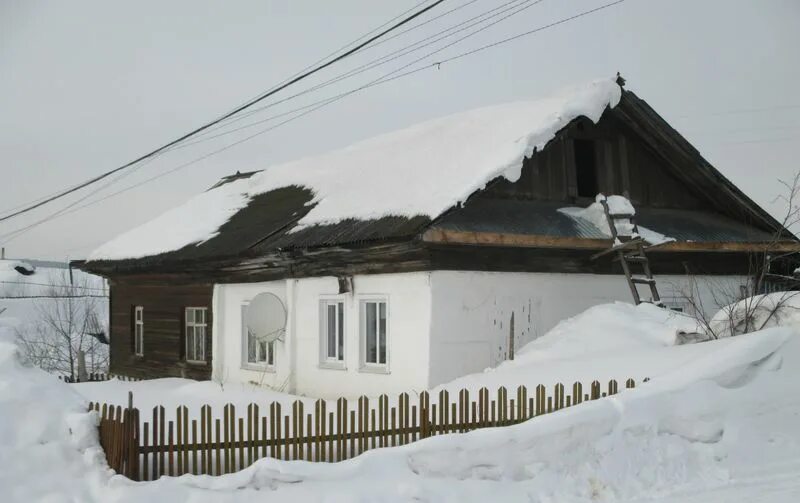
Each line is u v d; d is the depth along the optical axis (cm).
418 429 987
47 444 878
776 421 983
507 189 1534
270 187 2362
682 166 1738
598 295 1586
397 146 2042
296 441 925
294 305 1677
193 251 1925
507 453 866
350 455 952
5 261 6044
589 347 1359
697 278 1744
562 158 1614
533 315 1488
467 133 1784
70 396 962
